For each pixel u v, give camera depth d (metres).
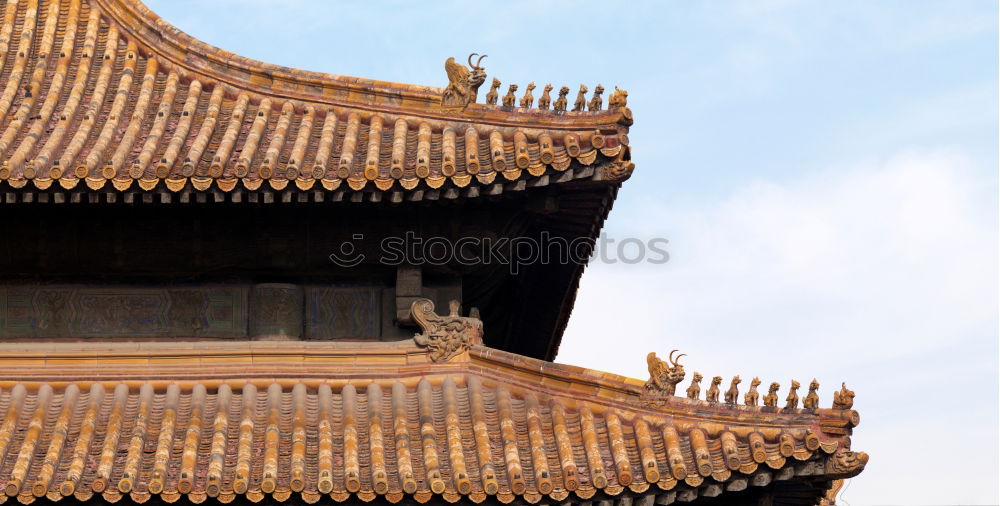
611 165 25.36
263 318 27.05
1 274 26.95
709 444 24.30
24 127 26.80
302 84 27.52
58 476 23.75
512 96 26.36
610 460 24.42
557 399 25.66
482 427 25.05
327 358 26.55
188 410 25.53
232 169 25.17
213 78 28.14
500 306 32.88
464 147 26.00
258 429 25.16
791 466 23.88
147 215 26.44
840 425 23.81
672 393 24.98
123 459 24.27
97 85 28.12
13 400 25.56
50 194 24.97
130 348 26.36
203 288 27.19
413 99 26.86
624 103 25.39
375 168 24.95
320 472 23.75
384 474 23.77
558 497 23.81
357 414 25.59
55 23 29.91
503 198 26.11
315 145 26.36
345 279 27.36
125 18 29.44
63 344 26.62
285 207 26.14
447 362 26.52
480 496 23.73
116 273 27.05
